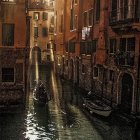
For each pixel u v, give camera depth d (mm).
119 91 23234
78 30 34719
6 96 24297
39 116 22578
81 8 34156
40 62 59500
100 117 22297
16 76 24375
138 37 20469
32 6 58375
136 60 20719
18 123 20703
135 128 17938
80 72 34344
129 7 20984
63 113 23656
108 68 25344
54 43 51250
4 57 24109
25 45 24625
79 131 19438
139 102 20516
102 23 26078
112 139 17984
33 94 28672
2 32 24000
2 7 23812
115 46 24219
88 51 30891
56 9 49125
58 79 42281
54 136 18516
